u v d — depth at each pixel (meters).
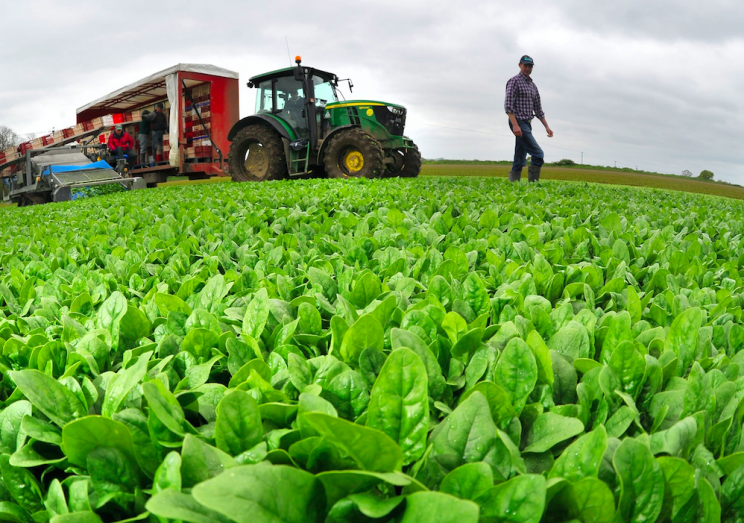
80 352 1.51
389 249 2.71
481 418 1.05
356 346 1.43
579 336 1.52
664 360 1.43
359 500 0.83
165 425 1.07
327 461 1.01
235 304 2.07
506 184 9.72
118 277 2.73
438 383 1.31
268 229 4.18
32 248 3.81
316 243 3.48
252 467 0.81
